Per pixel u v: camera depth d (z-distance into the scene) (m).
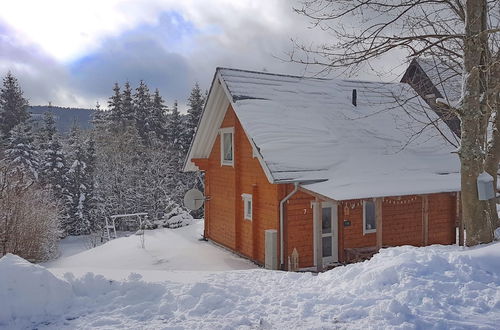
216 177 17.16
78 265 13.71
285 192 12.62
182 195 38.81
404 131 15.88
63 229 33.78
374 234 14.05
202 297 5.60
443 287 5.62
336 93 16.78
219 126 16.80
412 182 12.82
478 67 8.27
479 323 4.60
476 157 8.38
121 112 51.03
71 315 5.18
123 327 4.81
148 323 4.93
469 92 8.36
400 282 5.83
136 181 36.84
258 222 13.77
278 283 6.88
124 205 36.09
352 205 12.98
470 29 8.36
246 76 15.47
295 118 14.42
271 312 5.28
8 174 19.25
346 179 12.40
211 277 7.37
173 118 47.75
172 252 15.27
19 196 16.39
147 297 5.74
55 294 5.39
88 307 5.43
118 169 36.47
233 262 13.78
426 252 7.04
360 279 6.21
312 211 12.99
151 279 6.99
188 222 25.20
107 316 5.14
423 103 17.31
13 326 4.85
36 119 52.88
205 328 4.73
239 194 15.09
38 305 5.21
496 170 9.58
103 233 32.59
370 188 11.83
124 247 16.53
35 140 42.12
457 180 13.67
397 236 14.51
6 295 5.11
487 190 8.21
